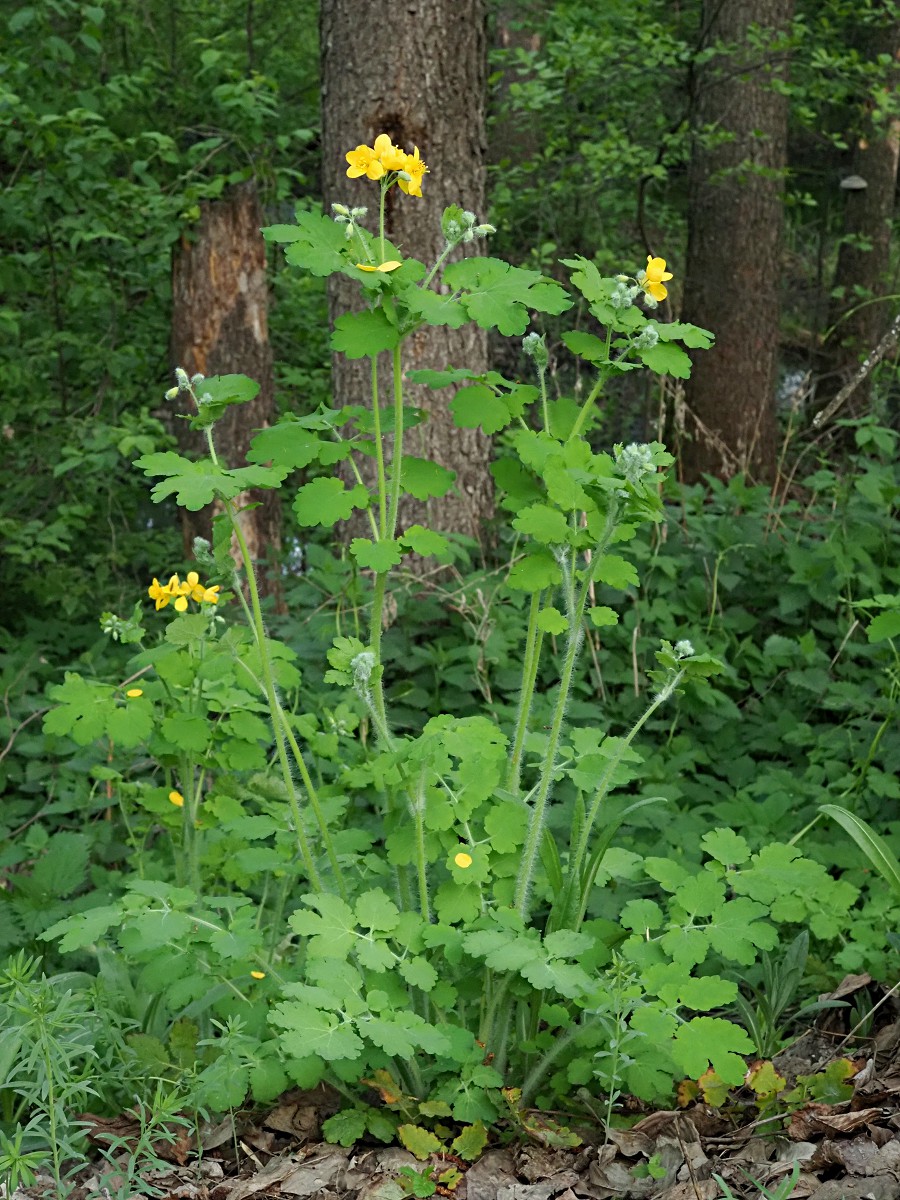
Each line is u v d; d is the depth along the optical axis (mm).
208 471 2418
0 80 6852
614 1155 2428
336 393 5738
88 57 8211
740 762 4574
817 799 3943
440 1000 2549
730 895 3473
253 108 6930
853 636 5074
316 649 4887
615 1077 2471
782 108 9609
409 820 2766
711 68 9312
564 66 8531
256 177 7125
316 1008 2387
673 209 11695
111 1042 2725
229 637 2891
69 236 7195
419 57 5453
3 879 4078
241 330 6965
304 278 8625
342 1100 2654
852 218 13039
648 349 2584
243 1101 2672
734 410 9508
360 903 2537
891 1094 2486
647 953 2529
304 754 4039
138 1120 2602
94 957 3373
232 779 3250
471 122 5633
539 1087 2676
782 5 9484
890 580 5281
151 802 3141
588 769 2842
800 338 13758
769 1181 2307
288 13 10352
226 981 2699
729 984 2412
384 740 2619
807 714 4883
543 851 2711
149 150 7348
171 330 7039
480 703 4777
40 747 4848
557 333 9758
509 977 2555
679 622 5383
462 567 5500
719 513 6121
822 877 2631
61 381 7602
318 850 3012
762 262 9516
